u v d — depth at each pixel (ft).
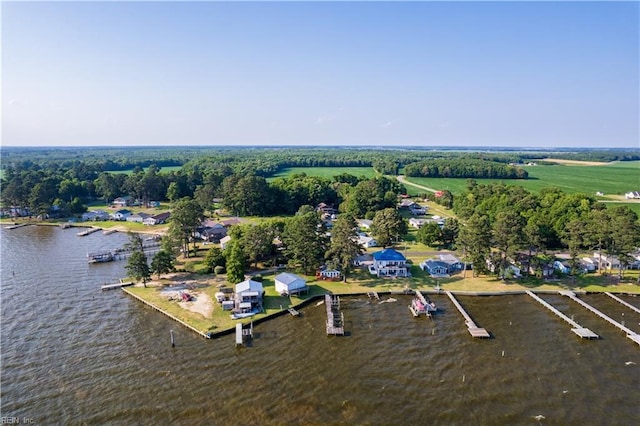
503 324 213.05
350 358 179.32
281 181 585.22
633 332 201.57
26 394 152.66
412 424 138.10
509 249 267.80
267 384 159.94
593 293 253.24
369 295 249.75
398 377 165.27
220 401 149.59
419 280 272.31
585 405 148.25
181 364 173.58
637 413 143.84
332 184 625.00
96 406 146.41
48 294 250.16
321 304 237.66
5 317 217.15
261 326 209.46
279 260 305.32
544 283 266.36
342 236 271.90
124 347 187.11
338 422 138.82
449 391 156.35
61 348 185.68
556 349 188.14
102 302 237.86
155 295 244.63
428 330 206.08
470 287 260.21
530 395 153.99
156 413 143.02
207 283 264.52
